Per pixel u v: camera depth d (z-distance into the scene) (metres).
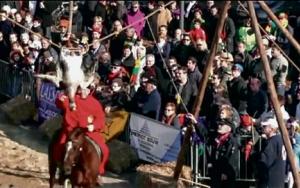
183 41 21.33
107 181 17.88
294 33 23.28
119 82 19.56
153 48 21.95
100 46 22.00
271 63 19.98
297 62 21.84
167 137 18.00
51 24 23.98
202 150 16.84
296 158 16.75
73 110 15.68
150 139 18.42
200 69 20.95
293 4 25.31
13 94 22.94
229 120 16.62
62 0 24.73
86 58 20.41
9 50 23.64
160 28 21.95
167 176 17.08
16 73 22.67
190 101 19.05
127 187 17.55
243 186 16.72
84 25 24.77
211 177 16.75
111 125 19.00
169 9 24.27
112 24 23.58
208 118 17.66
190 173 16.91
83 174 15.33
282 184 15.99
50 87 20.97
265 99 18.66
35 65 21.83
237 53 20.92
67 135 15.47
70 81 15.77
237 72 19.16
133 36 22.11
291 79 21.64
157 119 18.75
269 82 15.12
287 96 18.91
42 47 21.70
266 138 16.11
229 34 22.48
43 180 17.64
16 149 19.31
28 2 25.34
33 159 18.78
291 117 17.39
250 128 16.95
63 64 15.89
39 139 20.53
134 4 24.11
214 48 15.97
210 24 23.55
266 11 15.34
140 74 20.03
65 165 15.12
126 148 18.70
